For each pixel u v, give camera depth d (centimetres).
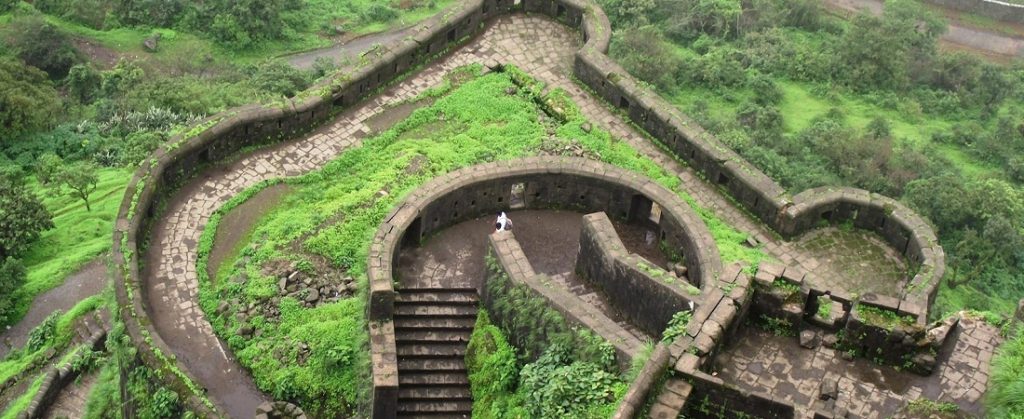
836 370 2125
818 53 5397
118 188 3962
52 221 3725
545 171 2669
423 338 2381
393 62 3123
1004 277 3856
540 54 3309
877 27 5384
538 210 2736
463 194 2622
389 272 2323
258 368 2370
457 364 2355
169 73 5291
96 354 3098
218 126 2792
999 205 4041
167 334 2417
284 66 4678
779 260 2698
